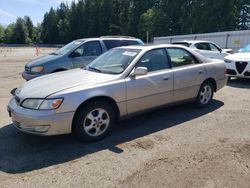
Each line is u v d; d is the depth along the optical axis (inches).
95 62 218.2
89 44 346.0
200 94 241.0
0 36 4242.1
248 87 347.3
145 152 159.3
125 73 188.1
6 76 484.4
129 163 146.6
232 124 203.6
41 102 159.3
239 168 139.5
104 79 180.7
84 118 169.5
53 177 134.4
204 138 178.2
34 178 133.7
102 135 179.0
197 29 2086.6
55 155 157.8
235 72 366.3
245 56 369.7
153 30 2568.9
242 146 165.0
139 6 3034.0
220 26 1999.3
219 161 146.8
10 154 159.6
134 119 219.0
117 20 3548.2
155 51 209.6
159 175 134.2
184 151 159.3
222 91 322.3
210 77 243.6
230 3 1975.9
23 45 3454.7
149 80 196.5
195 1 2250.2
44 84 176.6
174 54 221.5
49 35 4141.2
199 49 484.4
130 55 202.2
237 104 259.6
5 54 1357.0
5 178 134.1
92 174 136.5
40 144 173.2
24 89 178.2
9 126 206.2
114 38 366.0
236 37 807.1
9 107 176.1
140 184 127.0
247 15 2111.2
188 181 128.7
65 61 327.6
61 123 160.9
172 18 2554.1
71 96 162.6
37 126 157.8
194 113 231.9
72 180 131.5
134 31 3021.7
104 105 177.0
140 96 192.7
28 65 331.9
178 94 218.5
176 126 201.6
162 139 177.9
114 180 130.7
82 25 3754.9
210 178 131.0
